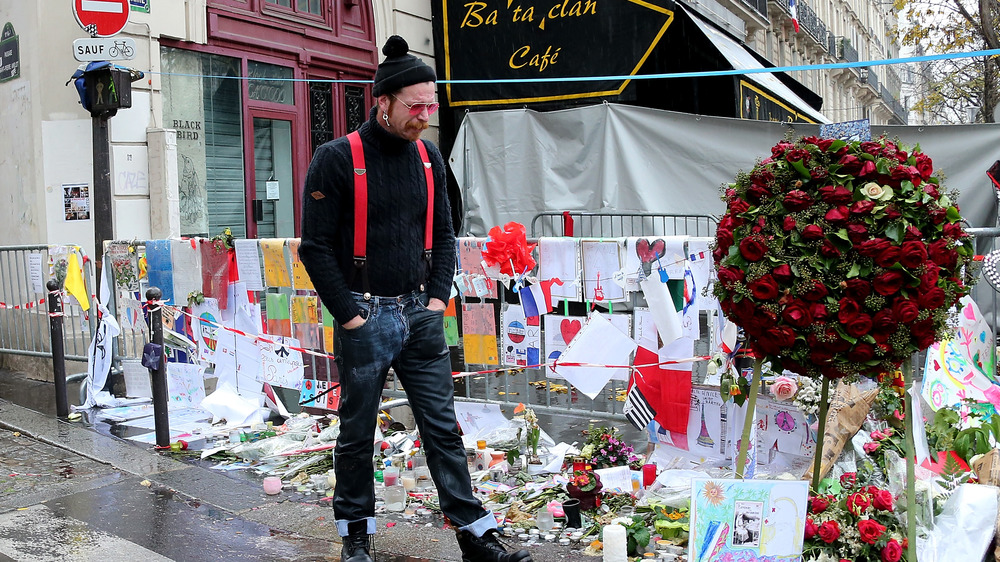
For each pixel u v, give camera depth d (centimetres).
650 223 967
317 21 1034
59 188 800
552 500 423
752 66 1225
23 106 823
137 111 816
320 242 337
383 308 346
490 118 1053
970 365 444
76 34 788
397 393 597
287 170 1009
